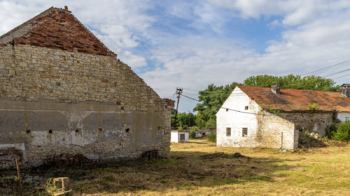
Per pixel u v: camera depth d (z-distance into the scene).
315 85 37.66
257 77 41.03
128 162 10.69
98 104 10.52
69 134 9.73
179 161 11.72
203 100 51.94
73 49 10.09
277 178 8.41
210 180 7.96
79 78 10.12
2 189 6.01
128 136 11.25
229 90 48.78
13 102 8.69
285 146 16.92
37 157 9.01
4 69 8.59
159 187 7.01
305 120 20.48
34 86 9.12
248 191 6.67
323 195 6.29
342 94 27.11
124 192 6.40
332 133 20.92
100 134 10.48
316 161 12.00
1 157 8.26
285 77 39.62
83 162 9.85
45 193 5.78
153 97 12.18
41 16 9.62
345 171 9.24
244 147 20.59
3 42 8.66
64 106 9.69
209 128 42.19
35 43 9.26
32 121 9.00
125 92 11.33
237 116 21.91
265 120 18.88
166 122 12.50
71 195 5.75
